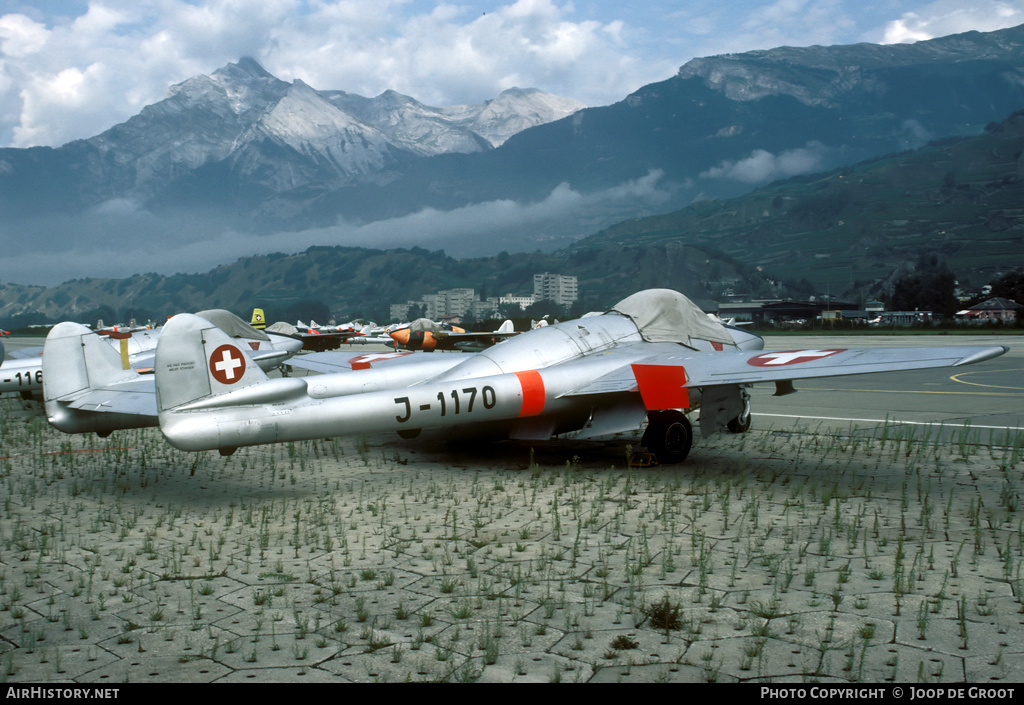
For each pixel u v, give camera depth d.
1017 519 6.59
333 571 5.36
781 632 4.16
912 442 10.90
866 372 8.17
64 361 9.75
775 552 5.65
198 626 4.38
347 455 10.70
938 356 8.12
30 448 11.78
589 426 10.04
